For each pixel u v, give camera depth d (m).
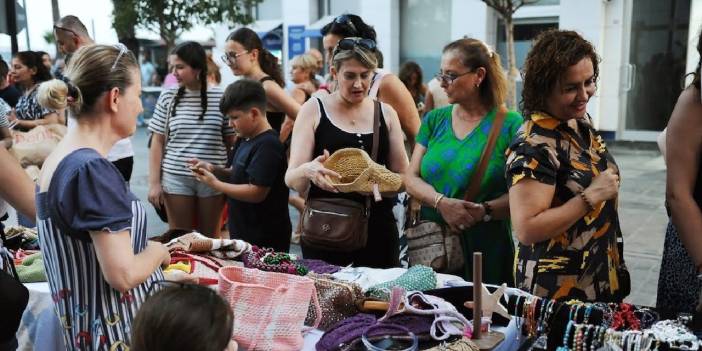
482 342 1.90
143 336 1.38
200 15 12.39
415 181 2.90
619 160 10.17
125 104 1.81
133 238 1.81
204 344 1.36
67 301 1.82
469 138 2.79
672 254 2.30
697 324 1.80
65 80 1.73
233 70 4.37
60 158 1.75
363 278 2.43
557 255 2.10
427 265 2.84
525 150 2.04
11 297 1.99
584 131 2.19
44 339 2.50
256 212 3.39
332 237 2.82
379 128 3.04
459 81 2.73
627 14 11.09
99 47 1.79
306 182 2.89
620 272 2.29
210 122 4.02
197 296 1.42
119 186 1.74
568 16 11.40
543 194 2.01
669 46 11.01
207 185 3.66
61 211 1.69
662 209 6.72
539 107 2.10
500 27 12.75
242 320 1.92
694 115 2.11
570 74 1.99
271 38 15.49
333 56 2.99
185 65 3.91
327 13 15.01
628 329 1.83
